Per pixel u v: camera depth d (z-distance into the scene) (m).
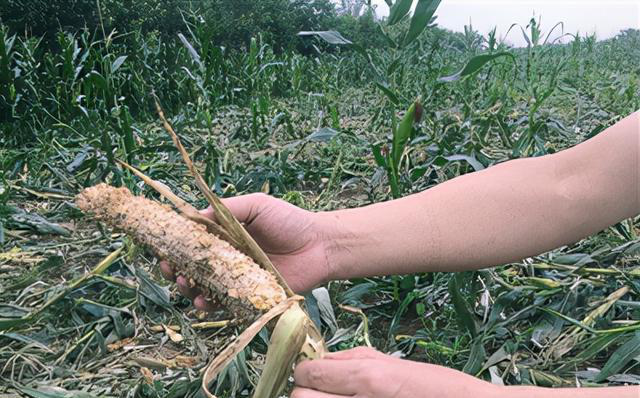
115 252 0.73
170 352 0.64
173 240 0.40
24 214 1.03
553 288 0.68
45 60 2.26
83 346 0.63
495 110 1.90
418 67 2.61
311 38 6.89
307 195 1.27
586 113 2.06
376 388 0.32
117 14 4.80
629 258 0.82
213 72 2.77
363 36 4.05
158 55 2.83
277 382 0.37
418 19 0.77
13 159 1.30
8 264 0.87
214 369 0.35
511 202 0.45
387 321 0.71
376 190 1.18
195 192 1.21
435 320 0.67
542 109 2.14
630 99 2.20
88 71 2.18
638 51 4.80
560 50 3.61
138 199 0.42
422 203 0.47
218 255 0.39
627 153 0.43
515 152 1.12
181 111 2.30
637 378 0.54
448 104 2.42
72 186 1.25
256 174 1.18
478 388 0.31
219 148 1.58
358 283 0.75
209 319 0.71
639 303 0.64
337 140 1.55
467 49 2.87
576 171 0.44
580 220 0.44
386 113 1.98
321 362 0.34
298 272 0.49
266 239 0.49
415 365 0.33
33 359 0.61
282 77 3.56
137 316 0.69
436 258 0.46
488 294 0.67
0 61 1.98
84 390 0.55
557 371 0.57
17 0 4.57
